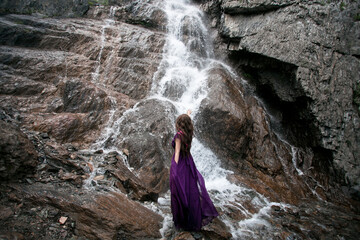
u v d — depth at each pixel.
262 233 4.00
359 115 6.53
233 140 6.24
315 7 6.86
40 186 3.44
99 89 5.90
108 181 4.02
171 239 3.33
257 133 6.74
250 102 7.47
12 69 5.58
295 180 6.27
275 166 6.25
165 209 4.01
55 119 4.92
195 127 6.18
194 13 10.48
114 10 9.25
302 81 6.70
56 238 2.85
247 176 5.86
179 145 3.43
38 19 7.61
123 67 7.00
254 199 5.07
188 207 3.30
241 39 8.02
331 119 6.58
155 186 4.57
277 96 7.81
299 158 7.10
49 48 6.81
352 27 6.84
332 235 4.33
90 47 7.08
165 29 9.52
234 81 7.93
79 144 4.87
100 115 5.52
